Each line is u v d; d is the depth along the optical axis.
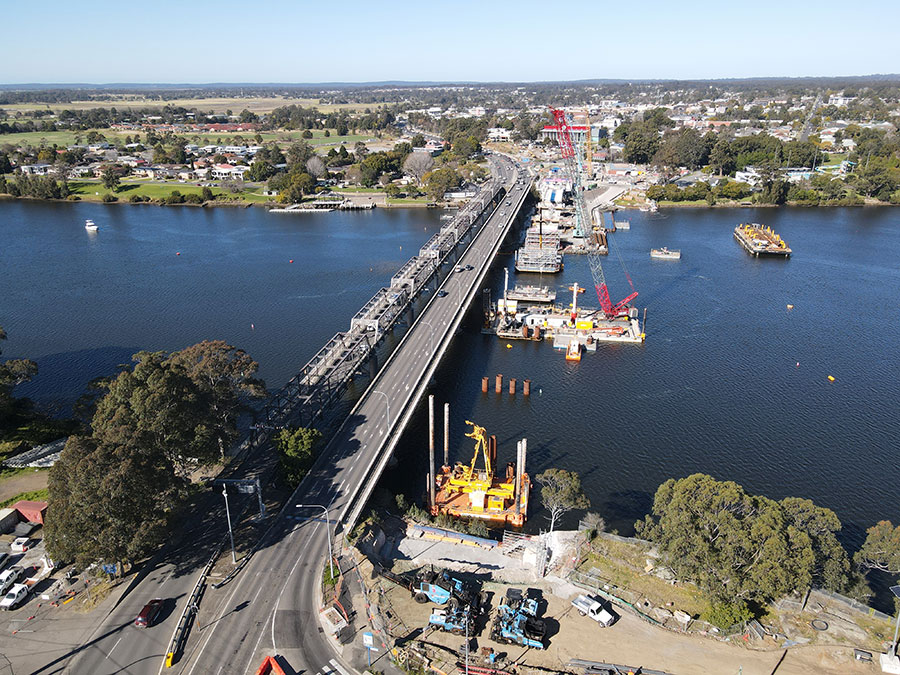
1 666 102.31
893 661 101.25
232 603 115.88
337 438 171.25
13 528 137.62
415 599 117.12
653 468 173.75
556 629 109.94
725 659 103.31
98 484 118.31
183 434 143.75
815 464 174.88
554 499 145.88
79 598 117.81
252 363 172.50
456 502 160.62
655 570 125.69
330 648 105.81
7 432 182.25
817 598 116.38
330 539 131.88
